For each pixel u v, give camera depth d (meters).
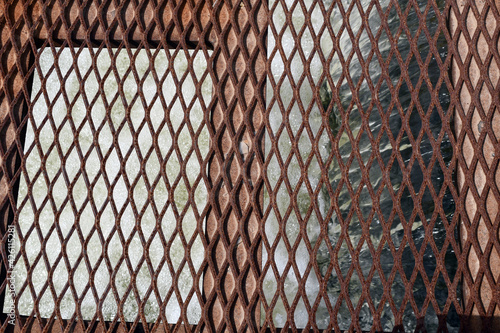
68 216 4.64
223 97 1.46
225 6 1.51
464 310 1.31
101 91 1.50
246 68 1.45
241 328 1.35
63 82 1.51
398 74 4.12
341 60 1.44
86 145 4.68
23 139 1.54
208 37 1.50
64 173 1.46
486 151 1.36
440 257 1.32
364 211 4.13
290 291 4.13
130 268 1.40
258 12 1.49
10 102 1.51
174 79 1.46
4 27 1.57
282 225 1.37
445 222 1.33
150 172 4.59
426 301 1.31
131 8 1.53
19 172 1.47
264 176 1.40
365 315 3.88
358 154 1.38
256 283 1.36
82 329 1.39
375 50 1.43
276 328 1.35
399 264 1.33
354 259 1.35
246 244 1.38
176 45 1.55
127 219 4.58
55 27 1.54
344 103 4.38
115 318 1.39
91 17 1.54
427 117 1.37
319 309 4.01
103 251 1.41
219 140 1.44
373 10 4.37
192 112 4.67
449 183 1.34
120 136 4.64
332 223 4.25
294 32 1.47
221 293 1.37
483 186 1.35
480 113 1.35
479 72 1.39
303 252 4.21
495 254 1.32
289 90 4.50
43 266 4.57
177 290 1.38
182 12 1.51
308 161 1.39
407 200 3.92
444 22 1.42
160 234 1.39
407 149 3.98
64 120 1.49
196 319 4.30
